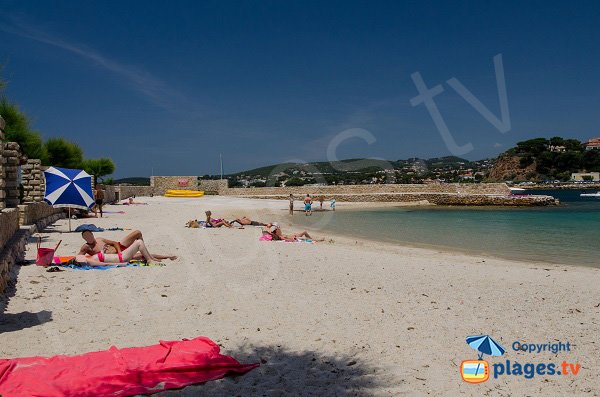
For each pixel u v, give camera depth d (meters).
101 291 8.24
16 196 15.94
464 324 6.73
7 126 22.88
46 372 4.61
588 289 9.20
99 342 5.73
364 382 4.73
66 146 33.94
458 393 4.53
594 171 112.50
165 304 7.55
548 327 6.64
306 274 10.36
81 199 16.58
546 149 113.38
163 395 4.34
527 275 10.82
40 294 7.87
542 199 51.66
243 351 5.58
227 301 7.85
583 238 20.55
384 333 6.30
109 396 4.19
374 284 9.41
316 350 5.64
